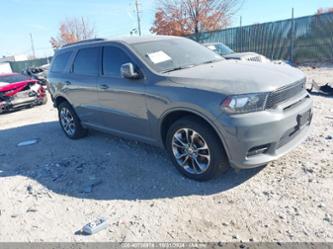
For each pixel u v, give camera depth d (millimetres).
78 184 4078
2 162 5305
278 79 3471
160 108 3836
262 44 18500
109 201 3572
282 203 3139
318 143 4469
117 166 4488
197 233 2852
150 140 4281
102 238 2920
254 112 3211
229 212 3105
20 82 10727
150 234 2906
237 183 3621
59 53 6227
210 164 3543
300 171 3695
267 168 3865
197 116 3549
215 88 3373
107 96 4695
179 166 3914
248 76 3492
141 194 3645
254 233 2768
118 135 4938
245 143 3201
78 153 5270
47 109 10500
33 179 4395
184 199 3430
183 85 3623
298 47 17109
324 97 7562
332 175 3523
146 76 4039
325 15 15734
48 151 5613
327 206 3002
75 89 5445
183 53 4543
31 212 3521
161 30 24984
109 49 4746
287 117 3348
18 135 7164
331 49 16000
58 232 3094
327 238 2600
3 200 3887
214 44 12000
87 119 5555
